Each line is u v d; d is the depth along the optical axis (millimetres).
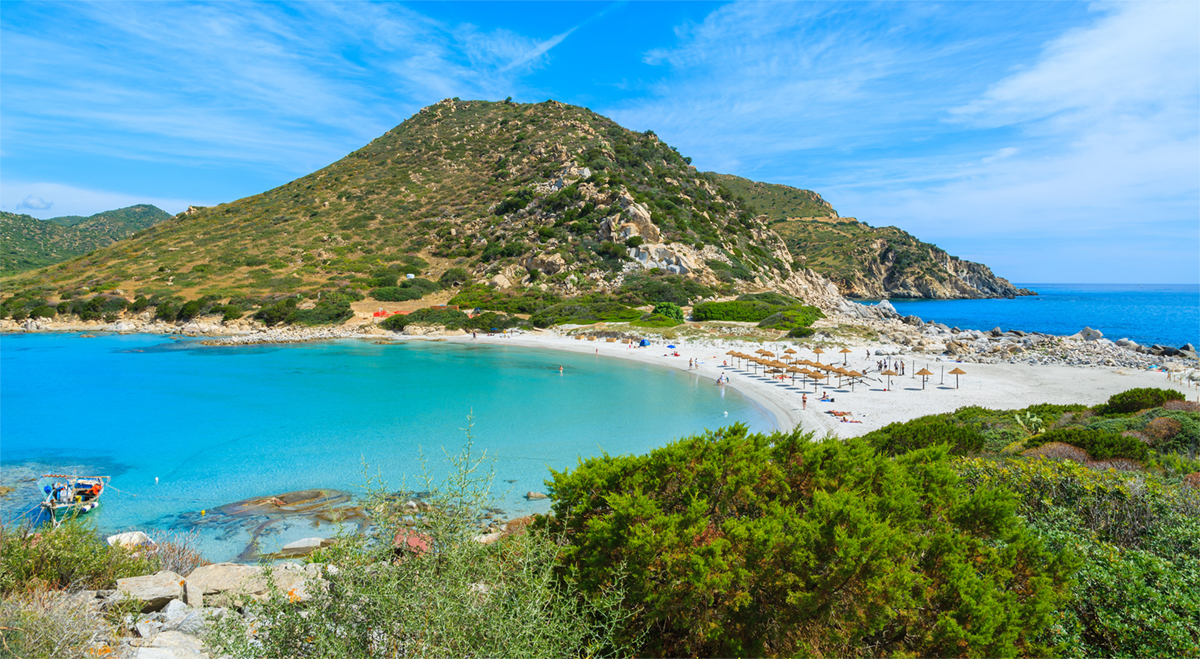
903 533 5969
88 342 68938
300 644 4633
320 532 17688
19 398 38688
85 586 7906
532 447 27234
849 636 5293
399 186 133000
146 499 20469
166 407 35938
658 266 95000
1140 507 8430
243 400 38250
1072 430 16219
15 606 5441
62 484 20031
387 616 4406
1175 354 53375
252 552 16250
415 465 24109
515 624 4453
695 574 5566
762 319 76625
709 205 121375
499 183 128500
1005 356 51344
